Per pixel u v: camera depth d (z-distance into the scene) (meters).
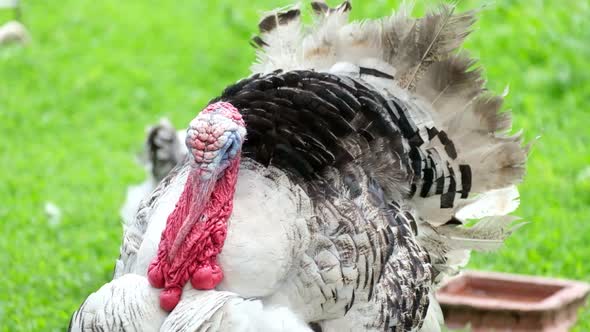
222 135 8.38
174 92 24.20
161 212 8.93
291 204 8.67
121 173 19.75
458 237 11.05
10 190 18.88
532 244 15.89
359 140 9.42
